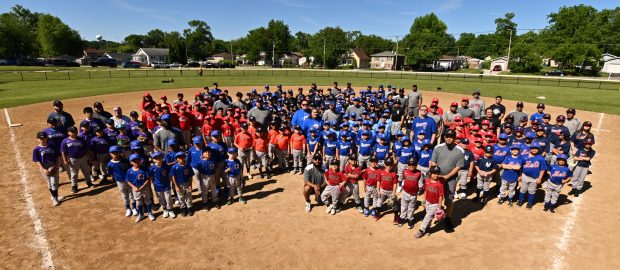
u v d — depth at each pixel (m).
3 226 8.46
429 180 7.94
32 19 138.75
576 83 48.00
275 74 58.22
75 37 119.00
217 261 7.24
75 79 44.78
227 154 10.14
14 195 10.20
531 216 9.22
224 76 52.38
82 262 7.14
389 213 9.51
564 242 7.95
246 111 15.02
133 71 59.06
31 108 23.91
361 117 13.65
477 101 14.15
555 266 7.09
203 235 8.23
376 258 7.37
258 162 12.28
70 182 11.33
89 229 8.42
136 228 8.52
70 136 10.10
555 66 98.31
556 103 29.39
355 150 12.05
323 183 9.34
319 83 44.84
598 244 7.87
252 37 127.12
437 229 8.60
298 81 46.88
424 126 11.52
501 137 10.28
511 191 9.72
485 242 7.96
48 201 9.88
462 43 144.12
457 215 9.34
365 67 116.25
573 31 103.00
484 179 9.68
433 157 8.65
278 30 138.00
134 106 25.89
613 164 13.46
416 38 100.81
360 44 154.62
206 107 15.31
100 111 12.23
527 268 7.03
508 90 39.19
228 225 8.71
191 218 9.09
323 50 103.62
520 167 9.44
